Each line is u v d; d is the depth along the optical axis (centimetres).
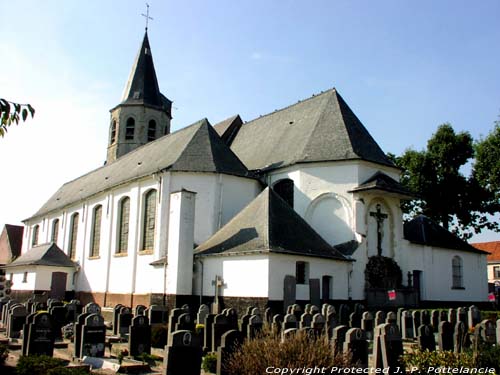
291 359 838
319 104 3209
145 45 4584
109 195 3325
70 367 1072
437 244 3128
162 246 2661
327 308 1858
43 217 4641
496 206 4097
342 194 2688
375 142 3033
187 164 2786
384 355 1023
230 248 2294
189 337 1055
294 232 2359
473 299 3288
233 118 3972
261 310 2069
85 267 3534
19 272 3819
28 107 636
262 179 3016
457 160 4306
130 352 1433
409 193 2752
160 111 4384
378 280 2567
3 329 2033
